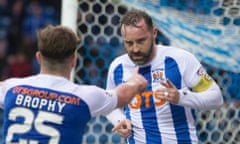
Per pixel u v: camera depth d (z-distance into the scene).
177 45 10.92
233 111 11.47
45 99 6.25
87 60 11.43
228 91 11.35
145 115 8.61
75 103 6.23
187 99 8.05
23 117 6.25
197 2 10.84
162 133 8.51
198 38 10.91
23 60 18.70
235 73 11.23
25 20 19.62
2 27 19.47
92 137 12.05
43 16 19.70
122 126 8.72
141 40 7.96
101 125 12.02
